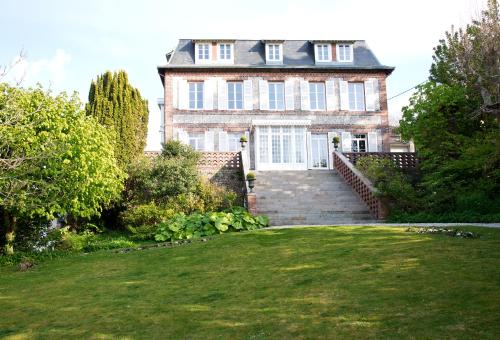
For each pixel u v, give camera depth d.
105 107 18.11
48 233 13.48
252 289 6.59
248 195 15.75
